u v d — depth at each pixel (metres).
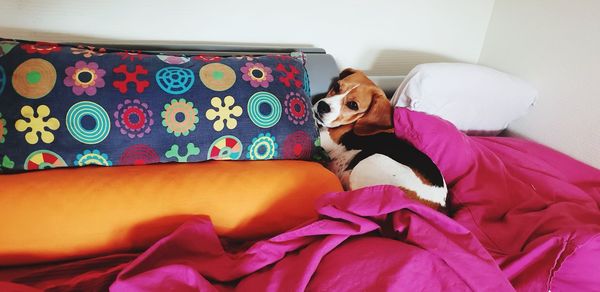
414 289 0.64
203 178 0.86
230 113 0.92
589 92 1.29
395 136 1.10
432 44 1.64
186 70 0.93
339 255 0.69
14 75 0.82
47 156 0.82
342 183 1.05
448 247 0.68
